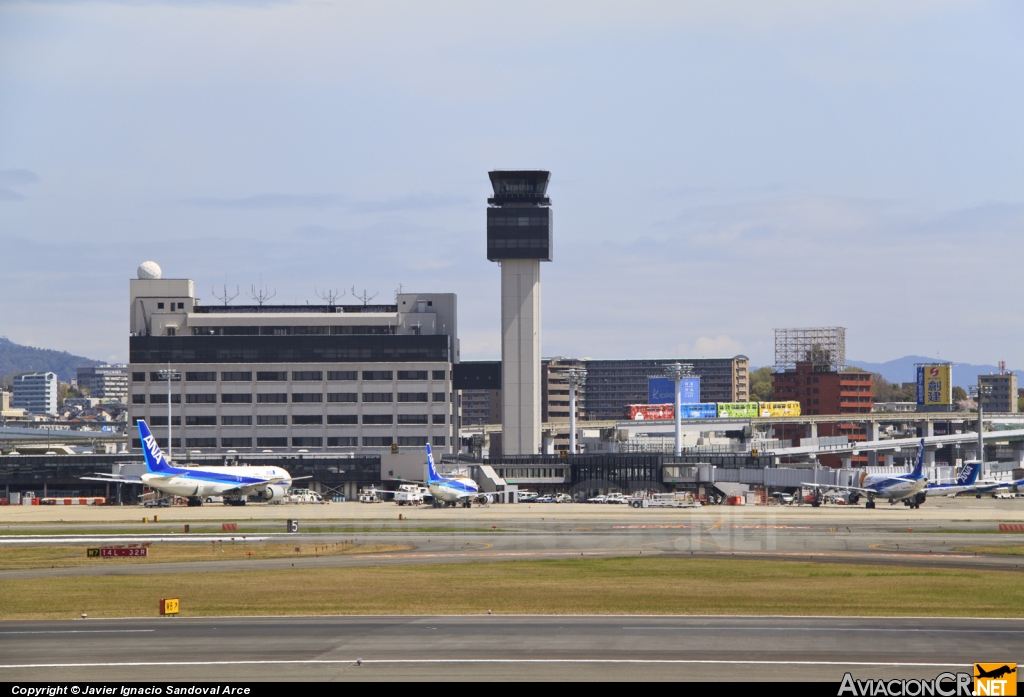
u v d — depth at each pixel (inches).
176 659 6825.8
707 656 6899.6
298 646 7219.5
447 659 6806.1
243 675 6412.4
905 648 7165.4
